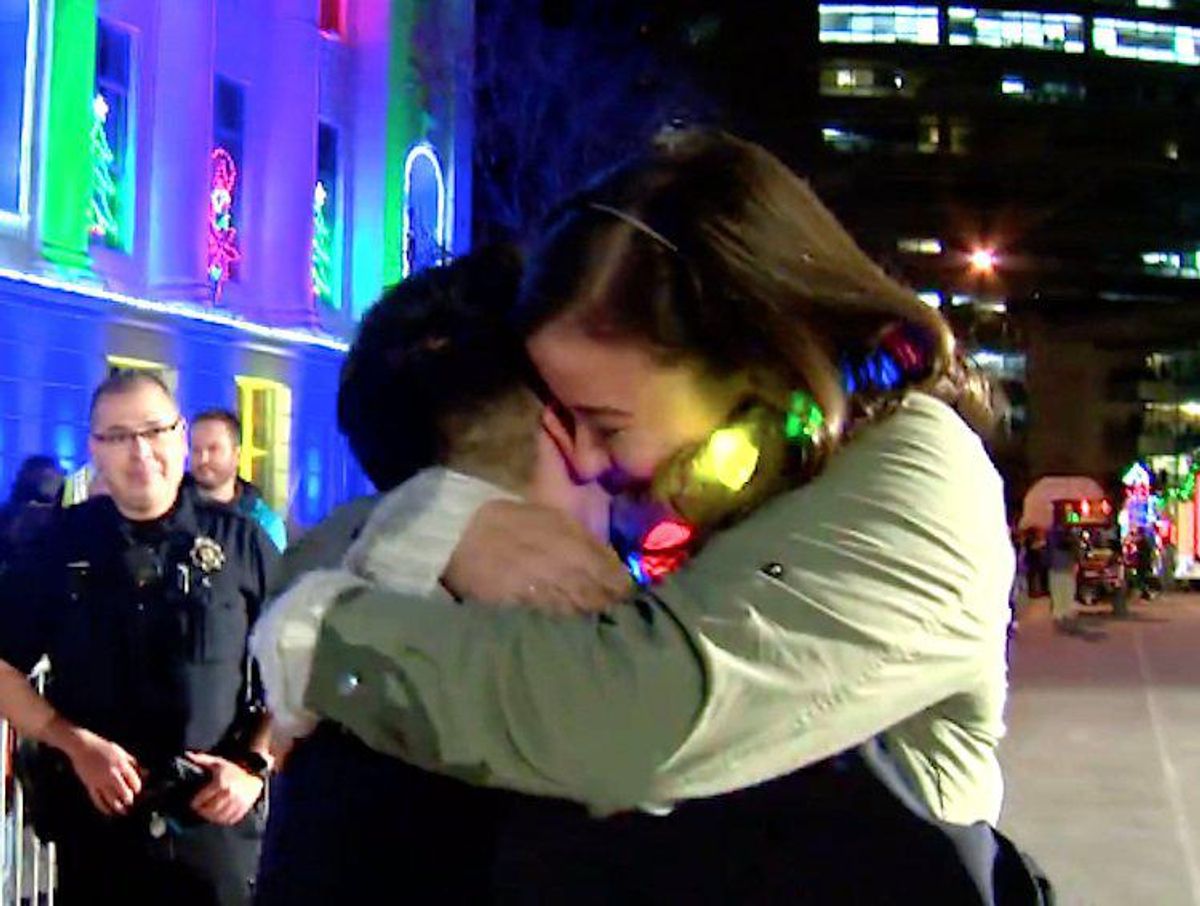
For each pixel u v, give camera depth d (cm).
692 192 129
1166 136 6694
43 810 350
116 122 1645
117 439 355
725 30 6078
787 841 126
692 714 117
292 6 1938
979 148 6569
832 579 121
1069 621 2488
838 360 129
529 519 132
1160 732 1174
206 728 349
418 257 190
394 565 131
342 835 130
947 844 128
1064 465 5969
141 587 351
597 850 127
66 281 1477
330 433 2020
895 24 6544
